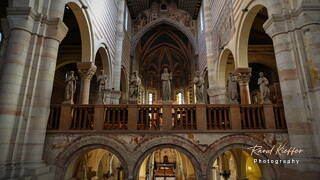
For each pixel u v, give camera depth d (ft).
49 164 27.02
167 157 89.20
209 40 64.54
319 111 23.27
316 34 24.93
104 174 46.44
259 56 61.87
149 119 29.91
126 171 27.14
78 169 34.71
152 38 118.42
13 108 23.08
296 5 27.07
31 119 24.63
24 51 24.73
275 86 41.78
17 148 22.94
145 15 93.81
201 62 79.15
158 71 140.77
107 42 54.60
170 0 95.09
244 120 29.27
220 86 57.11
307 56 25.14
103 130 28.48
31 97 24.71
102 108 29.55
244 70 41.83
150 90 137.59
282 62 26.40
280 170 25.77
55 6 28.14
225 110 29.81
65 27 28.37
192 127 29.04
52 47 26.63
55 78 71.97
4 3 43.27
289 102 25.34
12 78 23.49
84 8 38.55
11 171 21.16
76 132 28.32
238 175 42.29
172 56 139.33
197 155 27.50
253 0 36.09
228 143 27.96
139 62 118.32
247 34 41.39
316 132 23.39
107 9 54.70
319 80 23.82
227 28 49.49
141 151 27.78
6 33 26.58
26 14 25.22
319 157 22.70
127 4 80.59
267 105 29.30
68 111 29.19
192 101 105.91
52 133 28.30
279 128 28.58
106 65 56.44
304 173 21.49
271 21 27.81
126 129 28.99
